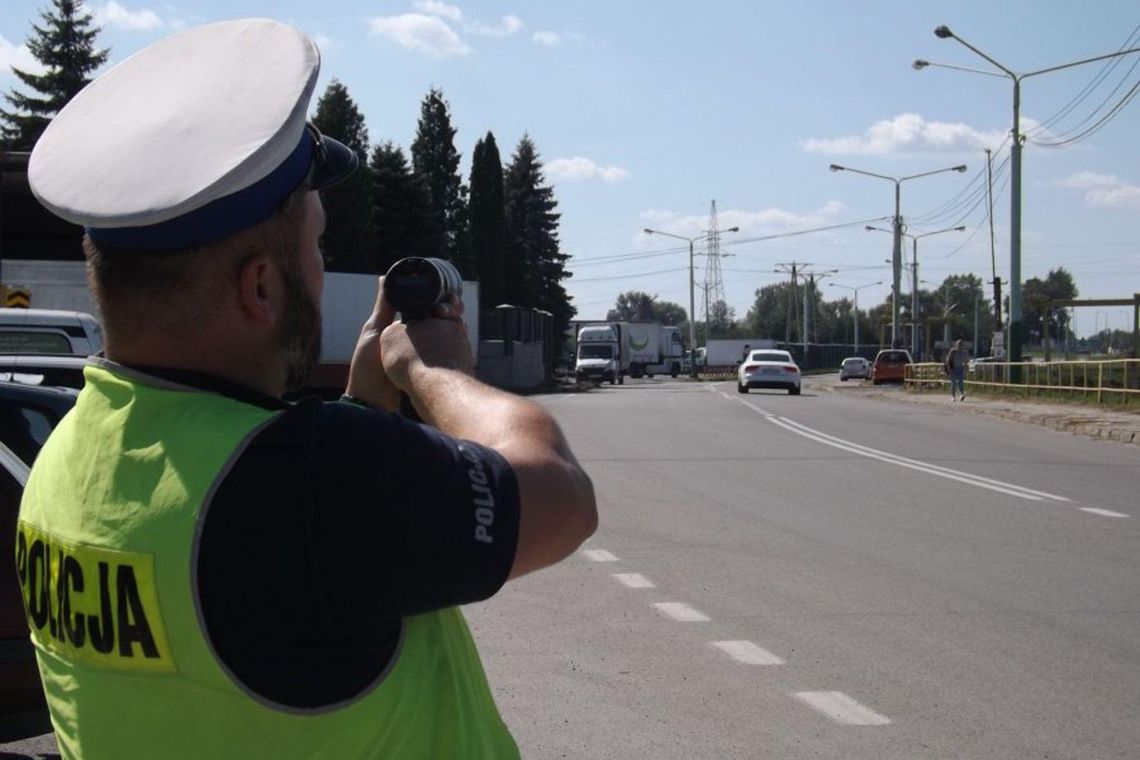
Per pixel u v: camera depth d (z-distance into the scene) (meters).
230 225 1.40
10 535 4.41
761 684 6.06
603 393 43.53
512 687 6.01
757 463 16.92
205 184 1.33
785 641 6.91
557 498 1.47
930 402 34.41
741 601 7.96
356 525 1.32
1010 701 5.80
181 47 1.51
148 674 1.34
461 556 1.36
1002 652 6.68
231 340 1.45
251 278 1.43
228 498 1.32
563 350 78.44
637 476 15.18
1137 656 6.61
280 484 1.32
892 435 22.53
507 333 47.06
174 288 1.42
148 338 1.44
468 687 1.51
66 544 1.41
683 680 6.13
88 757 1.41
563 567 9.10
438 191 58.78
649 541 10.30
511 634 7.06
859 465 16.80
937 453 18.80
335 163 1.53
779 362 41.62
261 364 1.49
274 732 1.32
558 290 78.38
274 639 1.31
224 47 1.49
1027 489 14.16
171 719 1.34
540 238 78.06
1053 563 9.37
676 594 8.16
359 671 1.35
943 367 42.12
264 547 1.31
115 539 1.35
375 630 1.37
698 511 12.11
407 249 49.59
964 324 135.25
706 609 7.71
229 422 1.37
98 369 1.47
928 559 9.52
